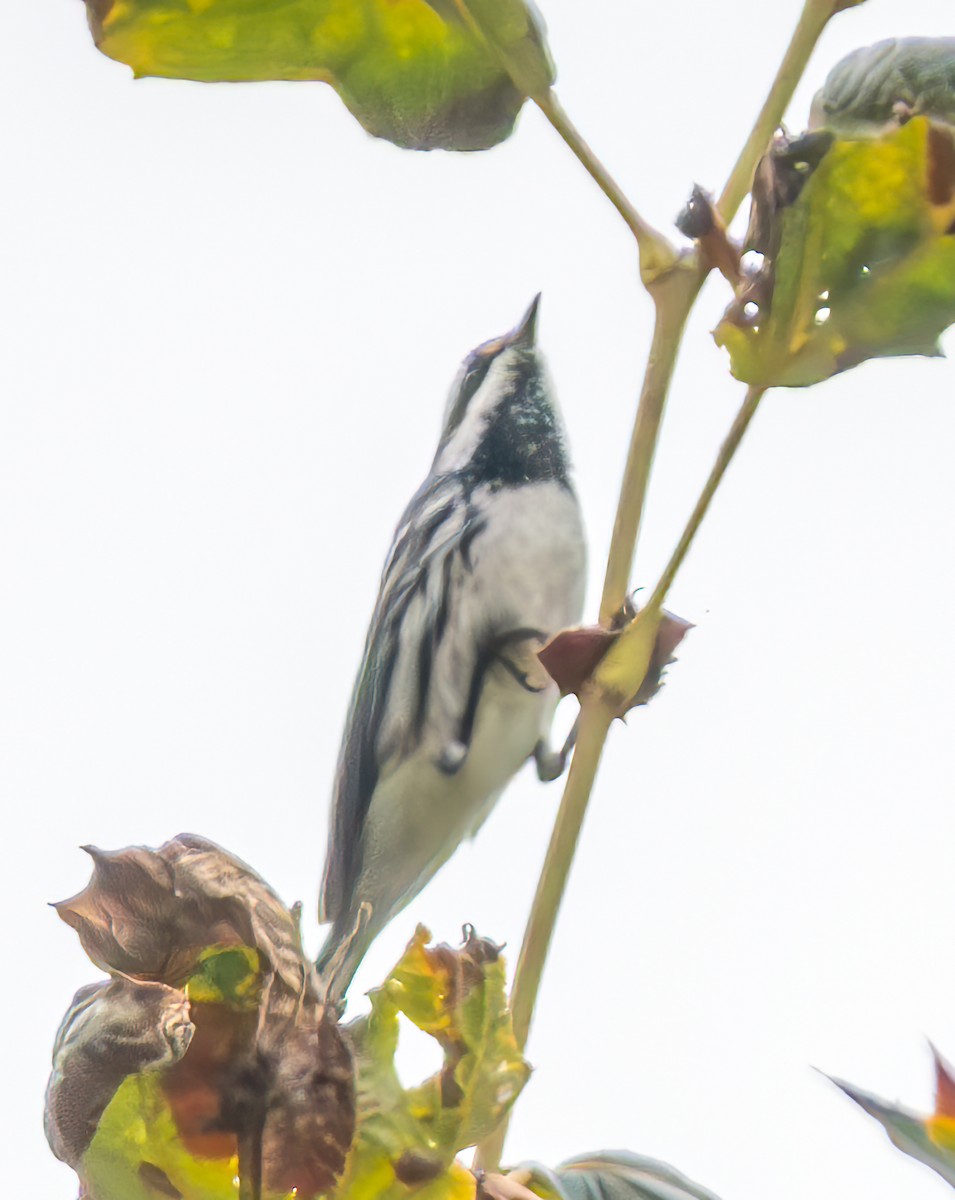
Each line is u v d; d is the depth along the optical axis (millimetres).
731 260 2611
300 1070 2135
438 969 2221
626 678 2705
